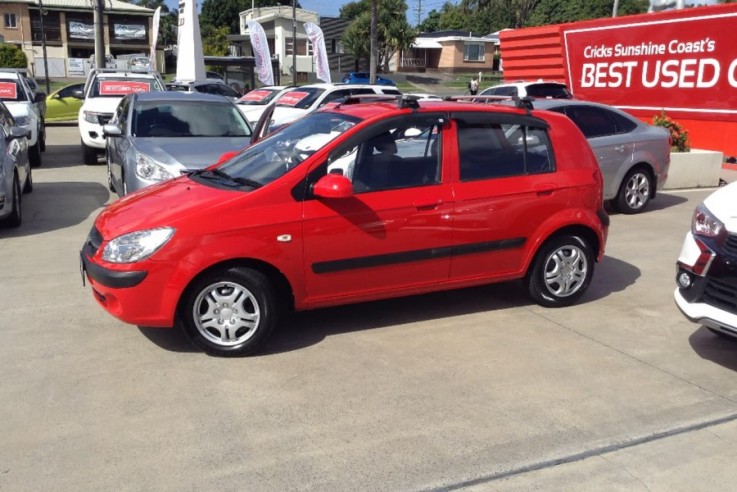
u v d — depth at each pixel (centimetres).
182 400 415
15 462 349
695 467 355
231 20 7894
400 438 377
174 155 809
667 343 517
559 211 559
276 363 468
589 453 365
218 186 498
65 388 428
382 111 513
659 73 1460
